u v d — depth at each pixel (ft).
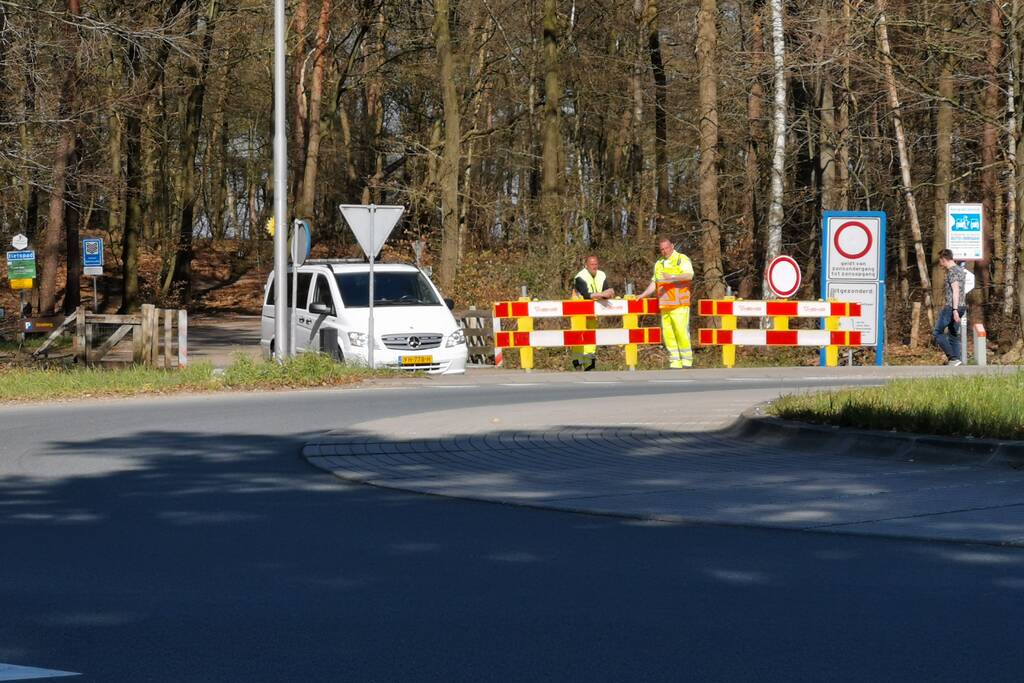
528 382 112.06
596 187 241.14
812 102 216.13
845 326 137.39
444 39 188.85
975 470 58.85
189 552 43.32
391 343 122.93
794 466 61.05
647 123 248.73
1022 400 68.28
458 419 80.33
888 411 66.54
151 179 287.69
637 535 46.03
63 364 140.97
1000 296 215.31
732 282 227.81
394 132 318.65
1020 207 167.53
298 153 259.19
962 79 172.76
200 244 374.63
